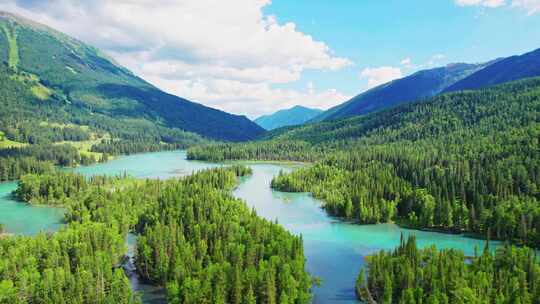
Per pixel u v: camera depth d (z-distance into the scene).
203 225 162.62
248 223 170.75
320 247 177.62
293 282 121.31
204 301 115.00
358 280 128.88
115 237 154.38
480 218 190.50
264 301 119.50
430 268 123.06
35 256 135.75
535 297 111.44
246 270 123.44
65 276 121.81
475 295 109.19
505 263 130.88
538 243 168.75
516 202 193.25
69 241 144.88
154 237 144.88
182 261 131.62
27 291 117.94
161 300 127.06
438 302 107.31
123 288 119.56
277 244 142.50
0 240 150.38
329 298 128.50
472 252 168.12
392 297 122.25
